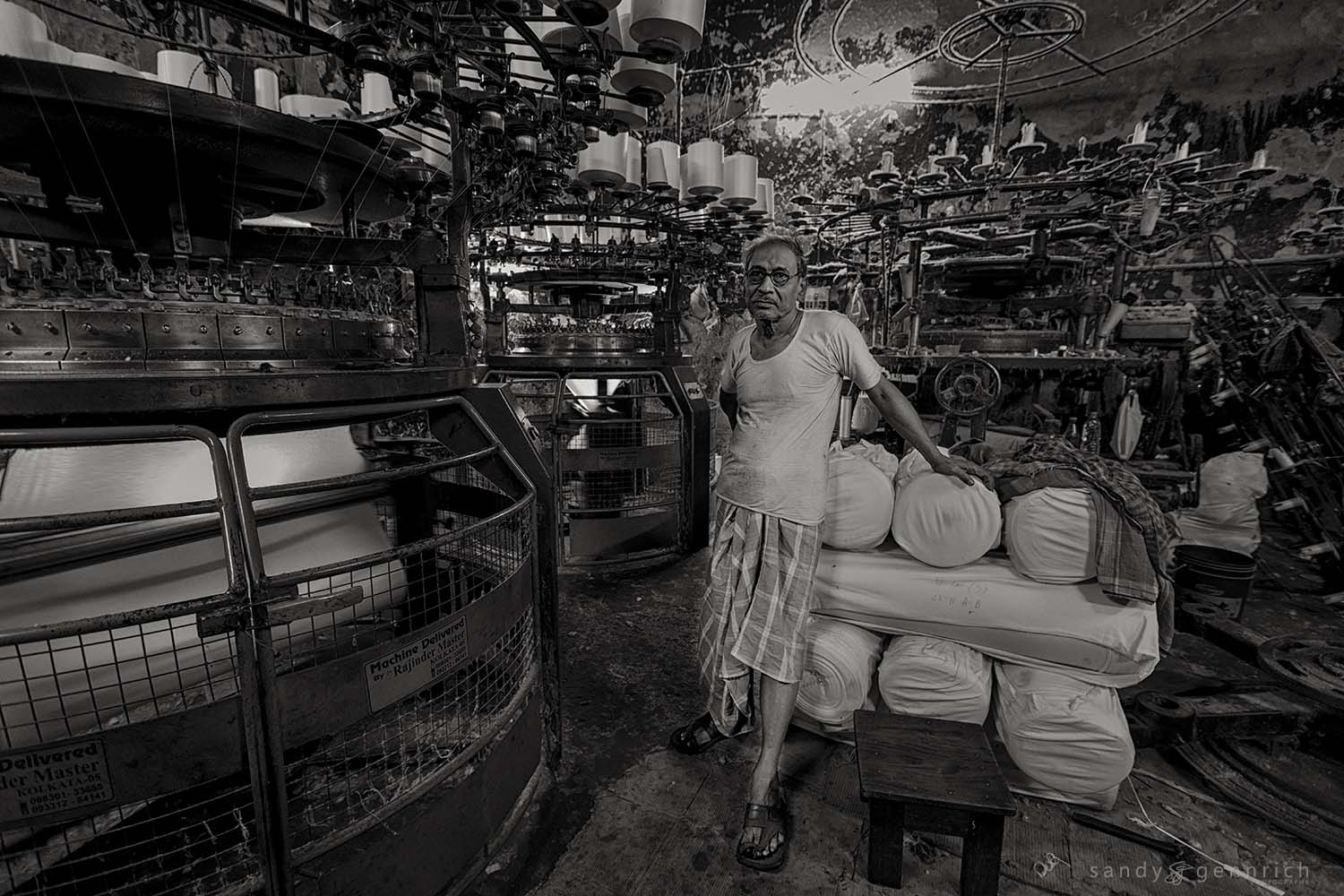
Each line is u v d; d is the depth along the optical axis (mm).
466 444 1980
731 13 8203
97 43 3508
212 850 1681
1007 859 1805
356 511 2049
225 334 1381
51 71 1142
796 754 2303
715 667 2082
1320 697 2287
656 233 4449
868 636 2312
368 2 1408
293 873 1261
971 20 4941
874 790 1544
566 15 1650
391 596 2029
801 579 1920
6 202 1560
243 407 1241
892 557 2273
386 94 3092
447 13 1791
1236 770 2141
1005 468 2277
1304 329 4629
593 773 2211
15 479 1387
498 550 2186
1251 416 5070
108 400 1081
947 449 2762
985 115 7117
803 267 1871
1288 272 5680
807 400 1896
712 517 5465
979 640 2121
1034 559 2014
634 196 3652
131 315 1248
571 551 4340
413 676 1460
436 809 1584
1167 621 1949
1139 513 1884
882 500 2242
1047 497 2004
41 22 1914
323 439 2004
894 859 1682
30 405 1019
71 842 1491
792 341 1880
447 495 2475
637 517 4402
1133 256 6316
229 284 1481
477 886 1735
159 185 1566
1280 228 5691
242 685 1147
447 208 2115
